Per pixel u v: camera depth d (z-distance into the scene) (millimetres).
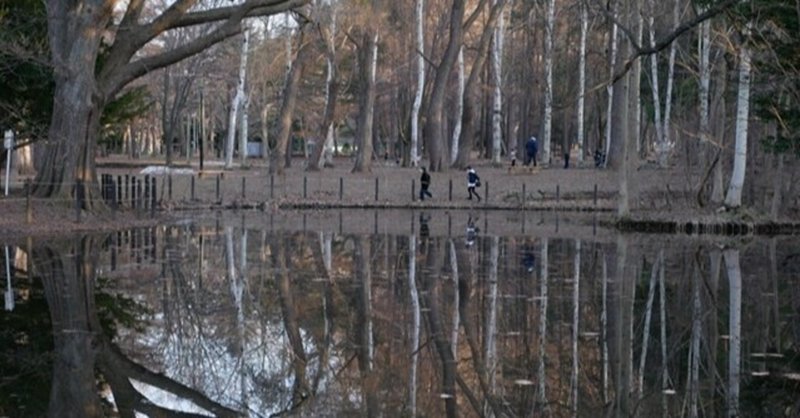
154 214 33844
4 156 33438
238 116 74000
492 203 41406
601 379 10359
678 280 18250
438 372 10578
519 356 11391
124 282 17125
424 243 25234
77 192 28359
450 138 74188
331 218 35562
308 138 95000
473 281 17641
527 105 69250
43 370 10422
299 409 9078
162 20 29594
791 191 31281
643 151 75062
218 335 12508
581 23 47625
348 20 48719
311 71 68500
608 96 55562
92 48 28906
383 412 8977
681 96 44312
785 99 28828
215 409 9125
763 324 13750
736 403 9422
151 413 8914
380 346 11891
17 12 30438
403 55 64438
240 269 19219
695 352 11836
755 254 23406
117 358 11117
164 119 70938
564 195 43281
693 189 35094
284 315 14008
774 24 19688
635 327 13336
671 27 38500
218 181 41000
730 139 34031
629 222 30750
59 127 29125
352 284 17125
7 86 30953
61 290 15875
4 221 26656
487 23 51344
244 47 54875
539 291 16469
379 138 99125
